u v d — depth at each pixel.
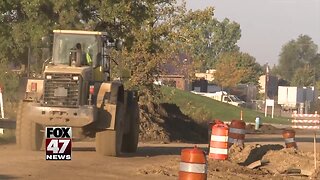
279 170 38.38
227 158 40.31
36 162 34.88
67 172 31.77
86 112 38.91
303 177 36.78
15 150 41.34
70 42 42.78
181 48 73.69
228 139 42.34
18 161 35.12
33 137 40.53
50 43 52.91
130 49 66.06
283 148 48.41
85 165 34.97
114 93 40.34
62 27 57.16
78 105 39.19
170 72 95.75
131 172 33.16
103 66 43.00
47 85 39.53
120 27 63.16
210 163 38.03
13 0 57.22
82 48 42.69
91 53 42.66
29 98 40.50
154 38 71.44
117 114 40.50
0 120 53.97
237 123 45.31
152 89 76.25
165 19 73.62
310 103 179.62
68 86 39.41
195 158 23.06
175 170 34.75
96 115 39.25
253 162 41.06
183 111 95.44
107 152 40.38
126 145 45.78
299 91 187.25
